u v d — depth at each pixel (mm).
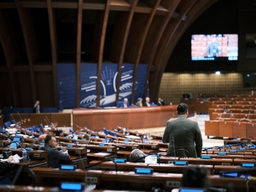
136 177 5328
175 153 7137
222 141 17750
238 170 5102
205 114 29312
